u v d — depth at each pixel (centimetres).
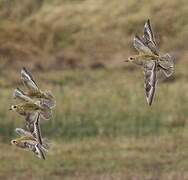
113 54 4488
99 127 2427
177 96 2820
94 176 1859
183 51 4312
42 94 325
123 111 2602
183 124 2439
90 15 5262
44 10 5491
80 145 2208
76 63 4150
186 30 4653
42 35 4841
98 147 2184
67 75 3712
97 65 4075
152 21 4831
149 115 2548
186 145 2158
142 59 318
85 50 4669
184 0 4991
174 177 1814
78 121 2475
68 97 2858
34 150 326
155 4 5041
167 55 318
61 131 2395
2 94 2908
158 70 317
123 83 3312
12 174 1922
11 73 3741
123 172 1895
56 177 1886
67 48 4778
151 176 1822
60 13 5331
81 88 3181
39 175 1902
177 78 3378
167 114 2559
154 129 2397
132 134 2352
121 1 5300
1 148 2170
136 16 4988
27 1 5594
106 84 3325
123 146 2178
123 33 4844
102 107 2673
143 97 2789
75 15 5294
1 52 4306
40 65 4097
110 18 5116
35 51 4488
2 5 5497
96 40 4791
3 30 4631
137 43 320
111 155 2077
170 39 4556
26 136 326
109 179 1809
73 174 1903
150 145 2170
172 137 2262
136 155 2073
